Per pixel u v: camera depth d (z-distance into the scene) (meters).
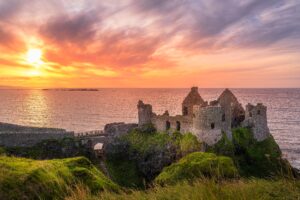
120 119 171.25
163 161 58.50
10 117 175.00
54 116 183.00
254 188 10.59
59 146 58.81
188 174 26.20
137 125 70.94
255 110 64.69
